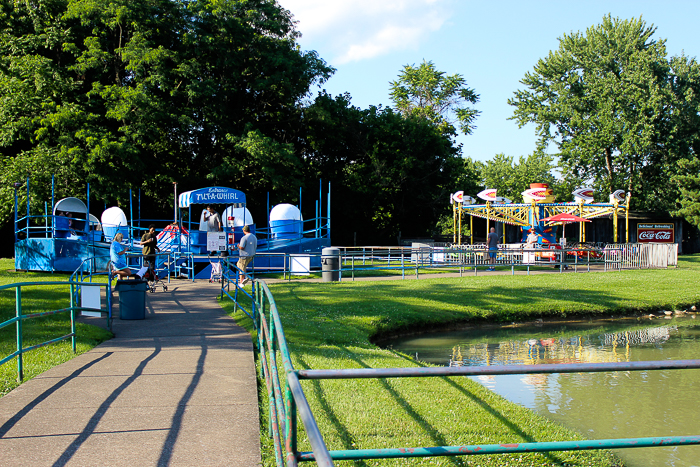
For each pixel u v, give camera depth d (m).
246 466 4.51
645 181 52.19
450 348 11.99
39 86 29.30
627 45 51.88
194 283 19.94
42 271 22.14
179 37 34.88
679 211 44.31
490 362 10.73
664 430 7.14
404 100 61.03
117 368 7.63
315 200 44.72
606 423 7.39
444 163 47.59
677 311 17.36
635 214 45.53
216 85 34.62
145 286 11.95
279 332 4.25
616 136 51.16
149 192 37.31
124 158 29.53
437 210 47.88
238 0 35.28
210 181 37.31
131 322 11.49
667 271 25.78
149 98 30.31
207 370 7.53
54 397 6.28
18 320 6.86
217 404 6.06
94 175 29.02
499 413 6.68
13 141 31.19
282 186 35.44
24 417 5.61
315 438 2.17
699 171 46.84
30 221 31.91
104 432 5.21
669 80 51.53
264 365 6.06
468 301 16.16
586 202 33.25
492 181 82.50
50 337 9.48
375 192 43.38
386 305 14.76
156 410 5.86
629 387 9.19
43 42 30.98
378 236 49.09
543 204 29.92
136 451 4.78
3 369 7.48
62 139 28.88
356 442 5.42
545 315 15.86
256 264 23.02
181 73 32.34
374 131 43.97
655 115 48.81
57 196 29.69
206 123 35.66
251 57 37.19
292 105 40.31
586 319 16.06
